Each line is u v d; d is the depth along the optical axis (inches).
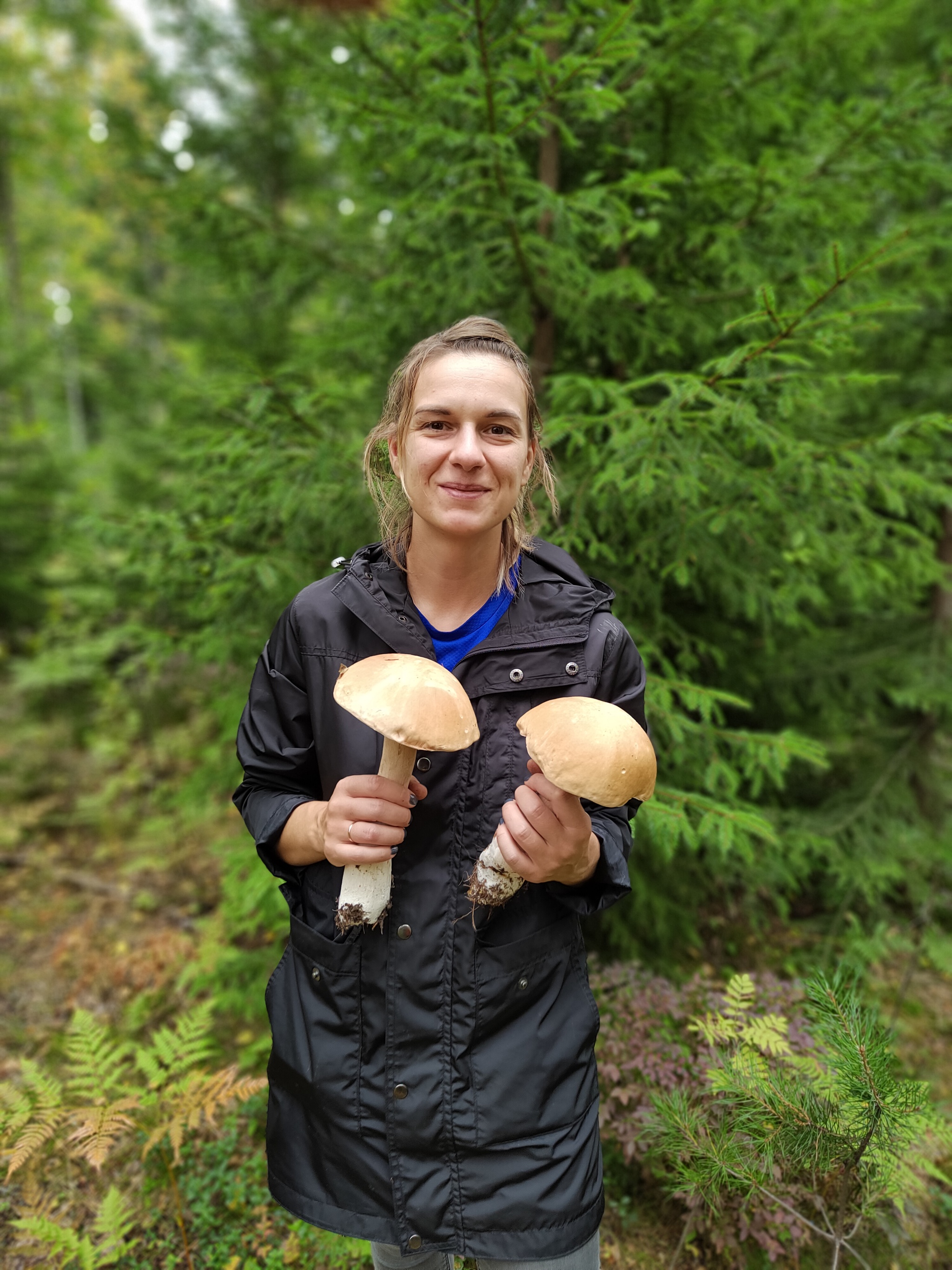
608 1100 85.0
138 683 232.4
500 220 97.0
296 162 263.1
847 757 174.7
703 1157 67.8
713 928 140.1
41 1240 74.0
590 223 107.3
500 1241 45.1
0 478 328.2
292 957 50.0
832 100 121.7
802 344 76.0
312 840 44.4
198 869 172.1
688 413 81.5
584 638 46.1
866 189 109.9
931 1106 77.0
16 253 433.7
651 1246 82.2
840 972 62.5
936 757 178.1
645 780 38.8
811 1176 72.8
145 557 115.2
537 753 38.3
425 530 45.8
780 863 125.0
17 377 337.7
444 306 115.1
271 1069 50.6
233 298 174.7
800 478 91.3
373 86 110.1
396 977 45.4
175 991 127.4
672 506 97.3
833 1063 60.2
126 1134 97.0
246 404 104.9
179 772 211.6
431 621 48.8
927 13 163.0
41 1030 121.8
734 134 113.8
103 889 168.9
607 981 99.0
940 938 131.0
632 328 107.2
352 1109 46.1
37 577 326.3
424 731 36.7
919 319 164.1
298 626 49.1
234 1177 90.5
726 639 130.1
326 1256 80.7
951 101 103.2
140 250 318.0
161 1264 81.5
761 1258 79.1
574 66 80.5
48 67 401.7
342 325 135.7
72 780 222.7
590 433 105.1
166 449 218.2
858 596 109.3
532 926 46.9
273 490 101.8
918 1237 84.0
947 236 107.3
